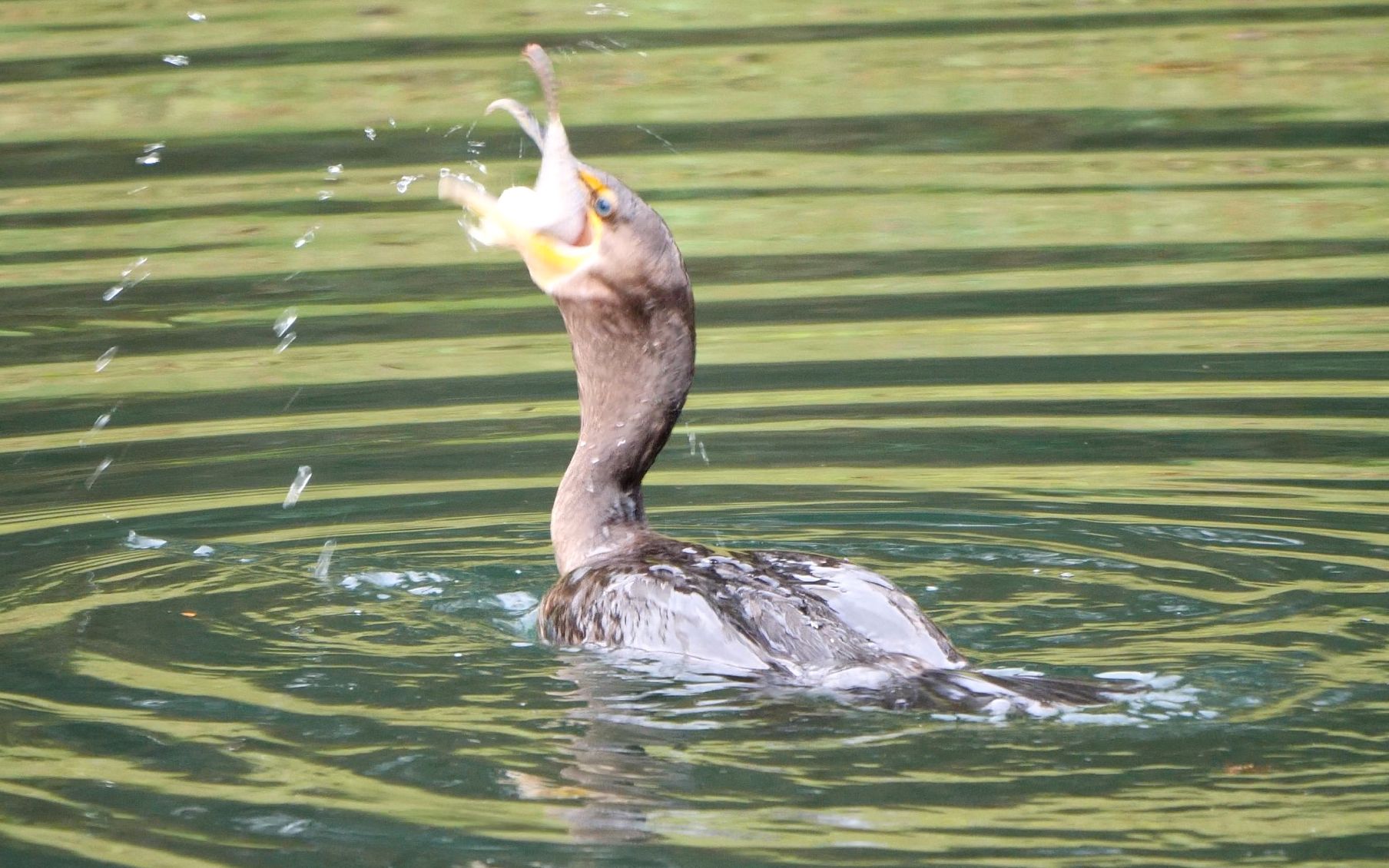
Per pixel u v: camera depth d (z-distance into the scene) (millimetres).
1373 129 17766
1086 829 6797
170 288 15156
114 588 9891
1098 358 13570
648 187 16875
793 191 16828
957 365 13477
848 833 6824
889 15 21969
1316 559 10047
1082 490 11297
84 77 19344
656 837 6859
